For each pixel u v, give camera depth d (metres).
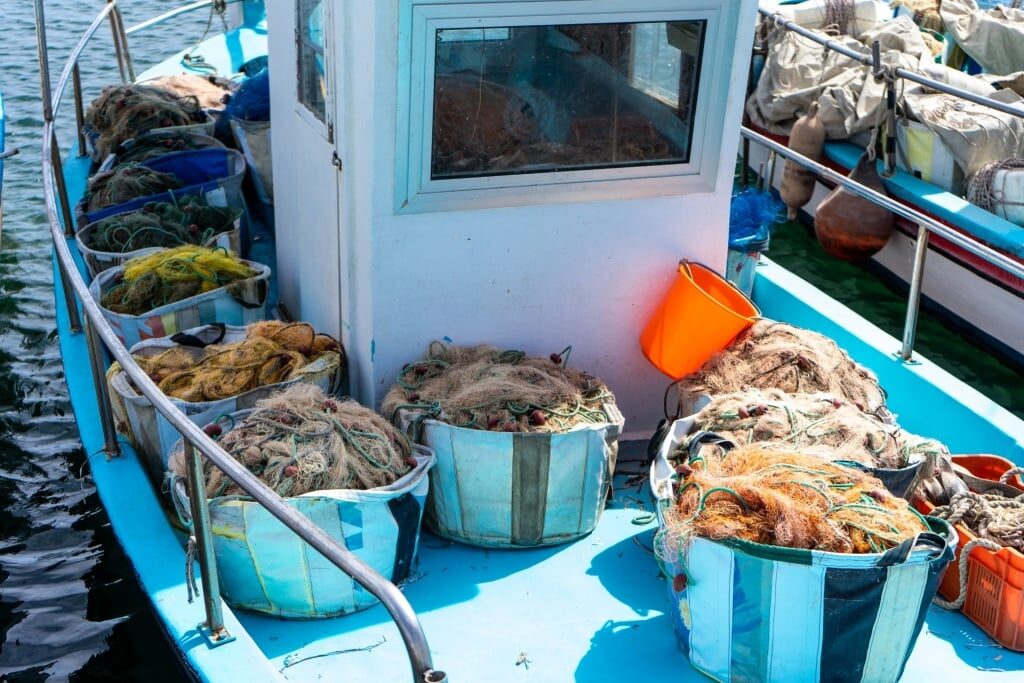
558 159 4.19
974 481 3.97
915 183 7.46
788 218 8.85
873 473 3.60
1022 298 6.77
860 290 8.07
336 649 3.51
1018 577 3.48
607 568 3.96
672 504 3.35
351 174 4.16
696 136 4.29
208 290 5.04
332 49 4.08
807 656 3.19
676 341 4.40
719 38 4.10
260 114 7.45
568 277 4.43
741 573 3.12
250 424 3.70
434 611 3.71
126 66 8.77
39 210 8.95
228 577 3.56
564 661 3.50
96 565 5.17
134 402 4.12
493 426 3.81
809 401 3.99
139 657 4.54
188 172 6.70
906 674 3.48
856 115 7.95
